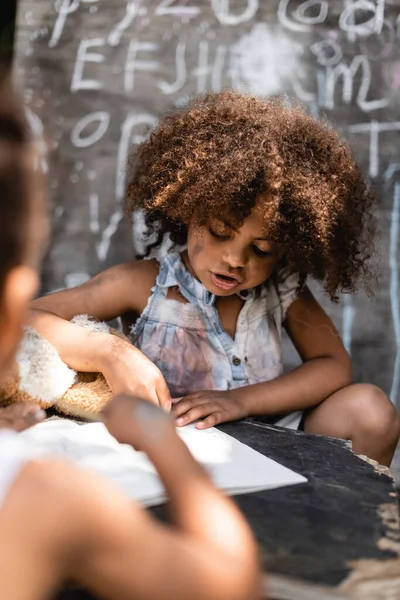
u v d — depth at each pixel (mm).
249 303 1663
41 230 642
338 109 2316
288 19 2301
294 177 1497
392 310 2320
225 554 651
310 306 1742
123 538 613
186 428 1256
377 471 1095
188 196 1511
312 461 1126
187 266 1662
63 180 2316
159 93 2311
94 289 1618
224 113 1619
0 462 628
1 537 588
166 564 619
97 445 1050
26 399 1247
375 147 2320
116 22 2299
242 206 1438
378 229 2307
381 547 852
